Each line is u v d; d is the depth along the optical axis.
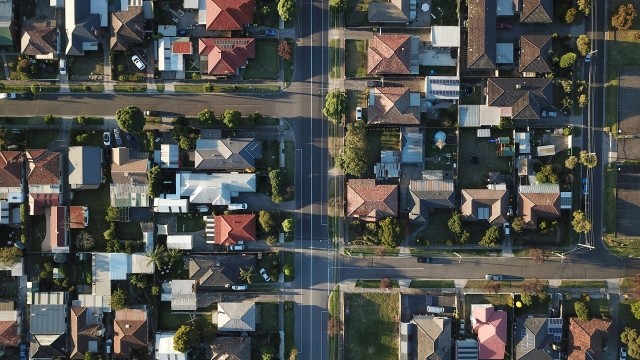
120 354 73.00
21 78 73.62
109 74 73.81
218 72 72.69
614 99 73.81
